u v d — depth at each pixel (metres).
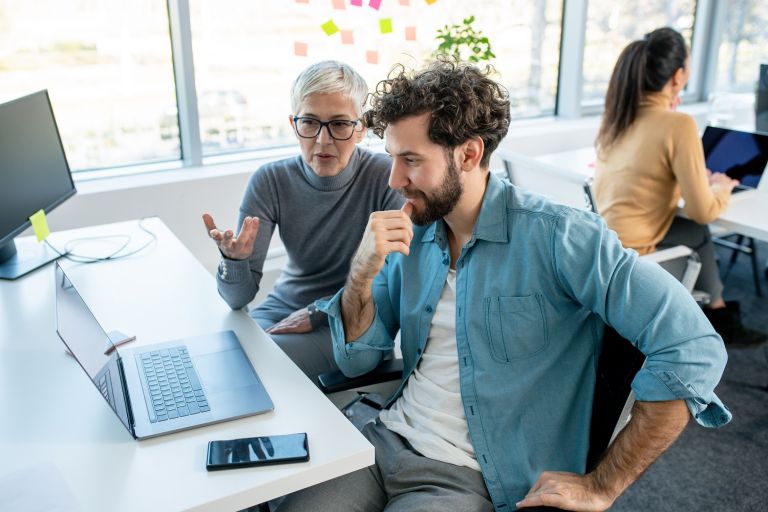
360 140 1.97
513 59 3.77
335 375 1.63
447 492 1.37
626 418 1.41
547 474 1.33
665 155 2.43
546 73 3.93
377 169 2.01
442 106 1.32
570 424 1.43
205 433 1.28
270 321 2.05
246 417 1.32
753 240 3.31
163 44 2.88
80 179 2.85
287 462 1.19
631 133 2.51
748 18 4.32
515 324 1.42
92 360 1.25
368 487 1.46
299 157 2.03
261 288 2.81
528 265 1.41
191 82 2.91
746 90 4.43
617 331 1.34
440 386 1.50
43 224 2.05
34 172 2.03
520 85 3.87
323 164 1.92
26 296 1.85
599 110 4.14
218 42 2.95
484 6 3.53
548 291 1.40
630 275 1.30
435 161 1.36
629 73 2.47
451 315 1.51
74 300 1.47
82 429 1.30
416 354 1.56
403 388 1.61
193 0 2.84
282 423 1.30
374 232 1.45
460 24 3.46
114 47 2.79
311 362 1.87
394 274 1.66
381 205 2.01
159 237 2.23
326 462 1.20
